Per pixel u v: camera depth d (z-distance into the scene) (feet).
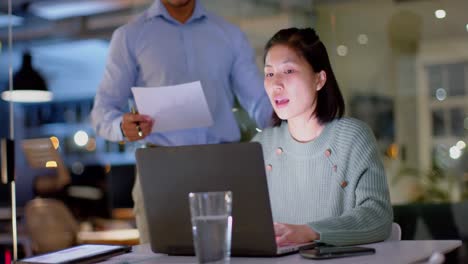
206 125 7.71
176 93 7.48
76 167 25.90
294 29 6.27
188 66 9.05
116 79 8.98
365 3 23.24
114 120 8.46
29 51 22.66
